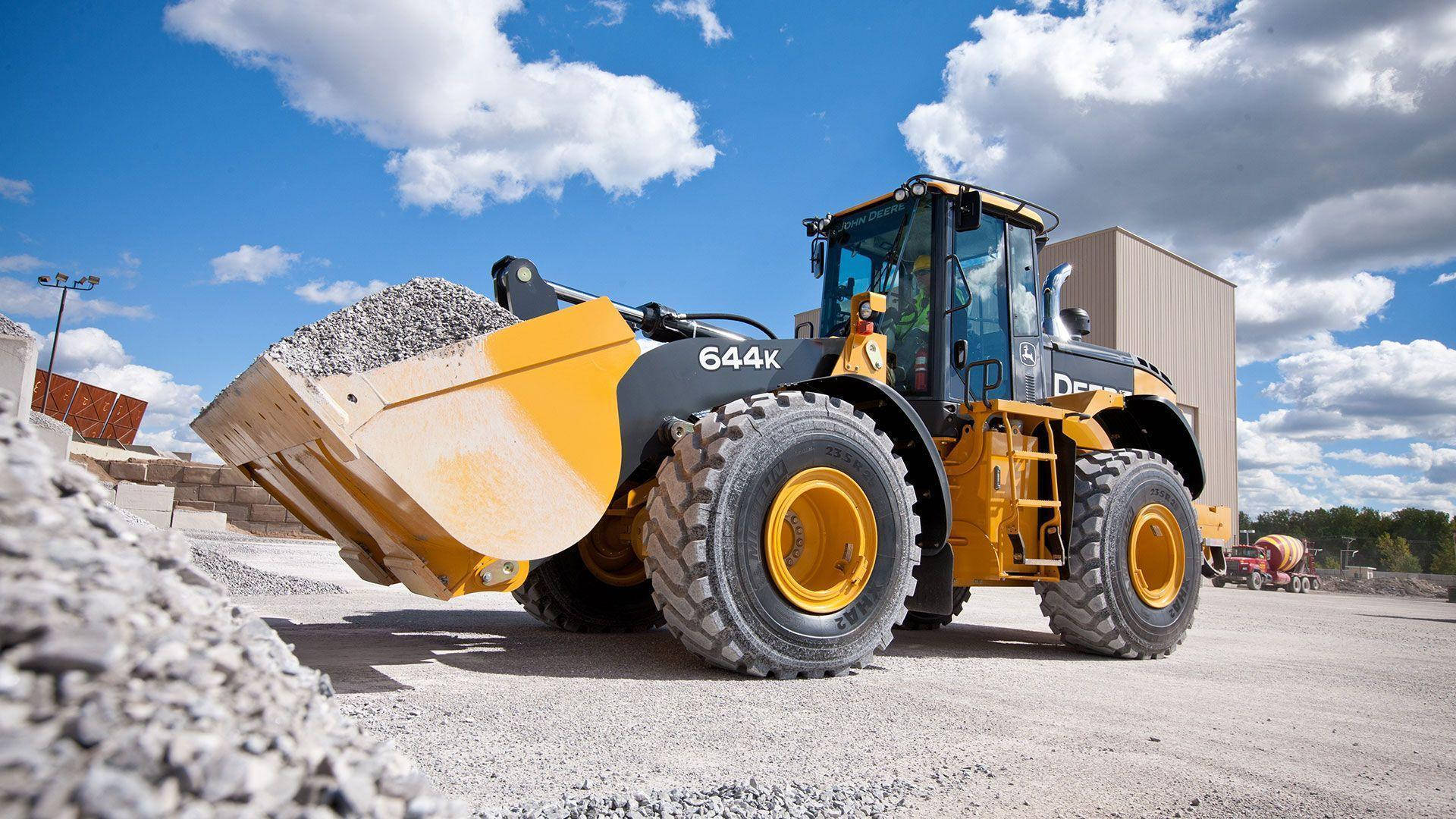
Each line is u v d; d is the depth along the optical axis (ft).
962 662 14.03
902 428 14.14
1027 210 17.39
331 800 3.71
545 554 10.45
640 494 14.14
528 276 14.44
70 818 2.83
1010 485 15.17
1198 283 76.89
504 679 10.55
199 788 3.22
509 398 10.53
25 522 3.81
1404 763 8.37
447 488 9.89
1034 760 7.76
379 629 15.28
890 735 8.48
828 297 17.89
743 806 6.01
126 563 4.10
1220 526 19.22
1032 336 17.54
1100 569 15.15
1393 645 20.35
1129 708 10.44
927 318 15.88
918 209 16.44
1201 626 23.36
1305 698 11.87
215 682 3.86
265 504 51.47
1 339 13.39
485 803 5.88
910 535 13.03
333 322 10.36
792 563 12.57
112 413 89.35
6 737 2.94
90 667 3.34
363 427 9.47
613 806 5.81
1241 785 7.29
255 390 10.05
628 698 9.73
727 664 11.25
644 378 11.92
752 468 11.50
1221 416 78.23
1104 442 17.53
